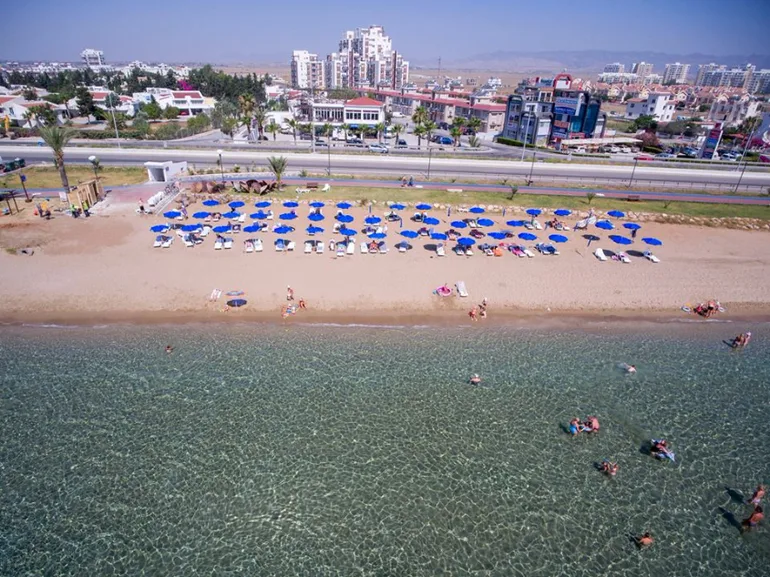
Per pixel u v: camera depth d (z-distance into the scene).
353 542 21.06
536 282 44.09
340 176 78.38
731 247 53.94
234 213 51.91
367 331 36.28
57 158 58.19
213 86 195.88
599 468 25.33
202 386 30.08
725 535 22.12
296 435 26.56
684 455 26.42
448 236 52.44
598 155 111.38
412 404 29.16
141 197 63.06
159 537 21.05
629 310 40.66
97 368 31.47
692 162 107.19
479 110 148.00
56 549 20.45
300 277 43.12
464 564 20.38
